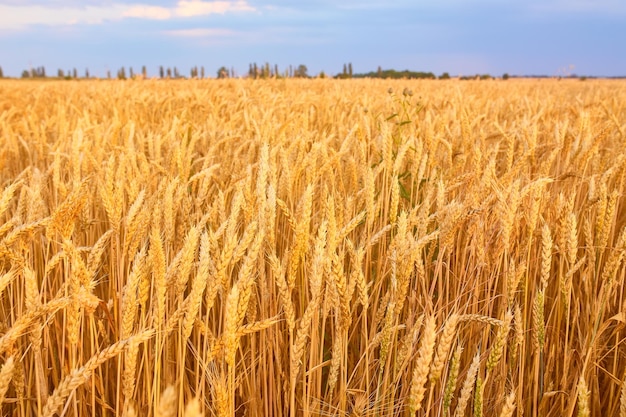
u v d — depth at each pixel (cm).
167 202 308
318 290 243
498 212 305
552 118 924
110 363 326
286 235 407
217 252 277
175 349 326
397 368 276
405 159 565
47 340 304
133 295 231
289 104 1105
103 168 441
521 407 287
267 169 281
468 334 350
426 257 368
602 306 307
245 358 334
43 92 1714
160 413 138
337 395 309
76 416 262
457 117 781
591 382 323
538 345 291
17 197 516
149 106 1168
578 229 454
